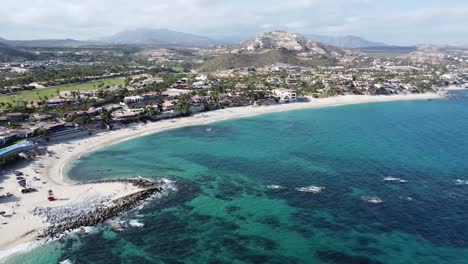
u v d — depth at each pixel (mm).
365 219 98000
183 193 115312
